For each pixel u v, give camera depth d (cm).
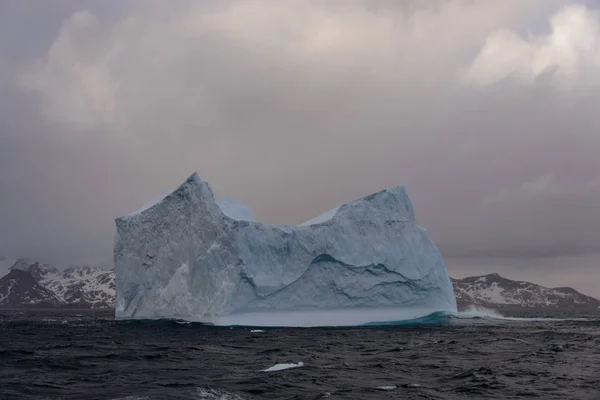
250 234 5497
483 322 6931
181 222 5906
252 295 5456
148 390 2344
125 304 6294
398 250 6128
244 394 2270
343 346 4053
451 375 2806
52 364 3102
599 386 2527
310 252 5719
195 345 4088
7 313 16188
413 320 6100
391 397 2273
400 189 6444
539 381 2639
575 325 6869
